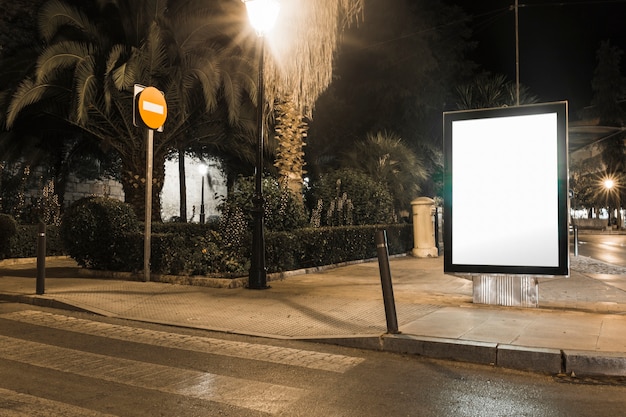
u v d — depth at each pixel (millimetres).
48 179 19391
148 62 14914
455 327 7234
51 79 14977
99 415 4480
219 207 12961
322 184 18250
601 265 15711
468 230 8742
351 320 7902
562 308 8727
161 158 17422
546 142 8352
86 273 12305
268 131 17969
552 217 8305
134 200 16828
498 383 5496
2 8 18078
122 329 7652
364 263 16125
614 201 50156
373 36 29562
